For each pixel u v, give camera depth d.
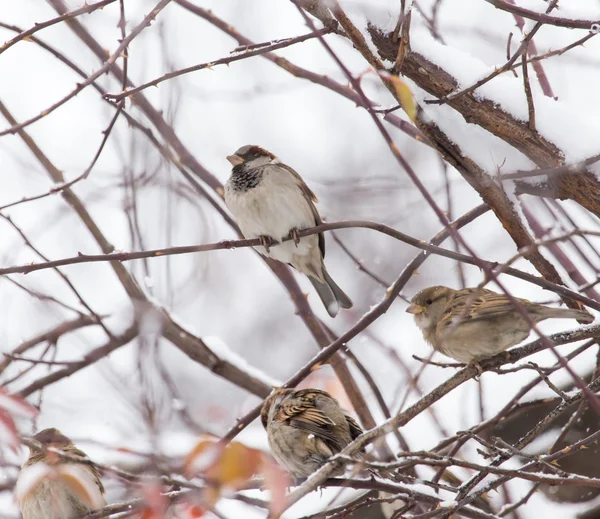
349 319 17.41
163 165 11.98
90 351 11.56
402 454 6.83
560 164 7.77
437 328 9.27
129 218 11.66
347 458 6.50
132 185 11.52
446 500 7.43
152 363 10.84
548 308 8.56
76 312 11.82
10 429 5.15
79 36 11.10
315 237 11.96
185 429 11.05
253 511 8.27
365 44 6.73
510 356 8.34
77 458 5.68
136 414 10.46
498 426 11.20
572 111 7.98
